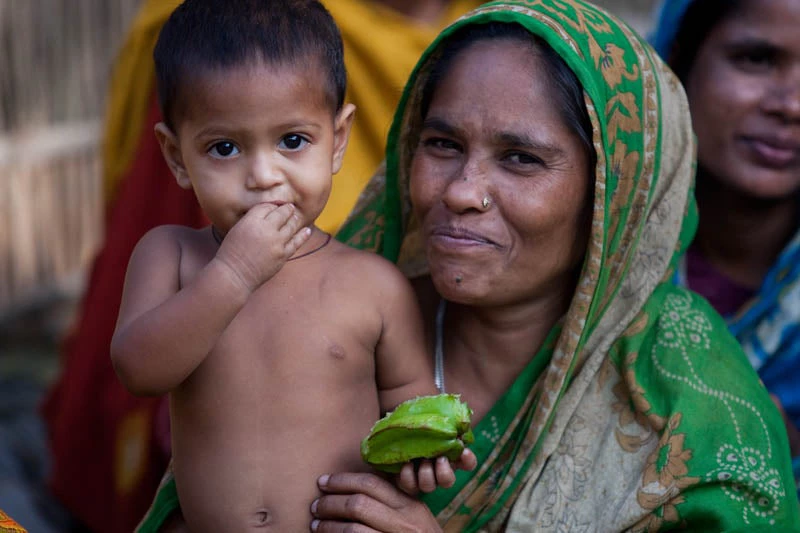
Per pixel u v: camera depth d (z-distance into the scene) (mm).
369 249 2424
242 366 1962
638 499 2098
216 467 1964
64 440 4199
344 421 1997
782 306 2951
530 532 2146
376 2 4004
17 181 6516
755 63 2867
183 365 1819
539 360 2201
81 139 6832
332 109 1958
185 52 1872
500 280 2109
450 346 2354
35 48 6469
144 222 3904
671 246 2307
